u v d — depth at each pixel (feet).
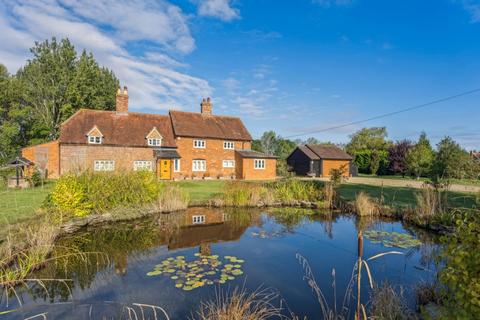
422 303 15.85
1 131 104.73
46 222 27.76
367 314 14.88
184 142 98.32
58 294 17.44
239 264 22.40
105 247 26.84
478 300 7.72
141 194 41.14
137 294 17.33
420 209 36.50
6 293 17.62
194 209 45.03
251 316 13.93
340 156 131.64
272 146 206.80
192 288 18.07
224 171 105.60
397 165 123.44
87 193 35.60
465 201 43.34
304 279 19.71
